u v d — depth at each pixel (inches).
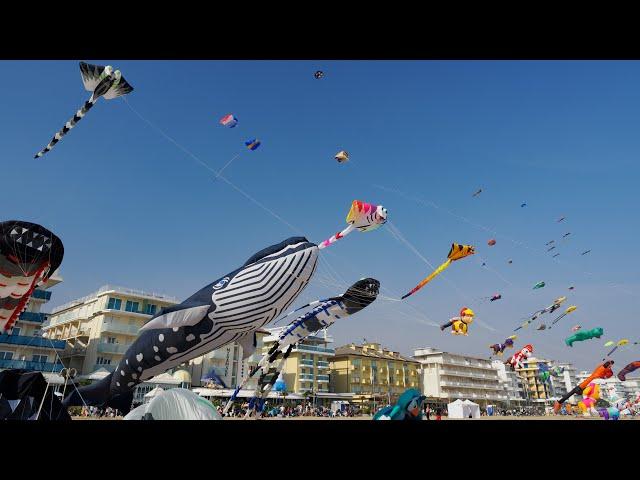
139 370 417.4
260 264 376.8
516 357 737.0
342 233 391.5
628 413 1539.1
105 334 1601.9
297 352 2317.9
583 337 663.1
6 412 258.4
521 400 3410.4
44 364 1348.4
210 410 199.9
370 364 2608.3
